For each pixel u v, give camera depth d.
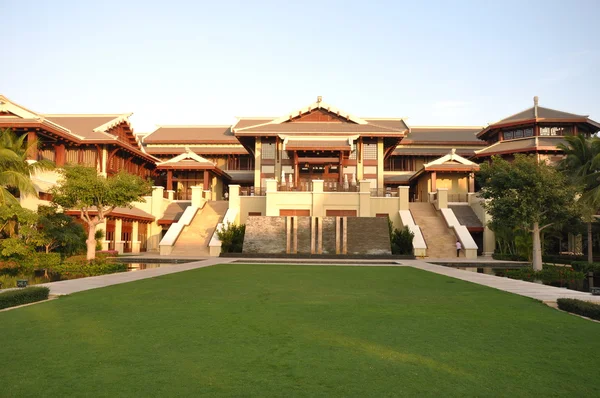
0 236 24.78
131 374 6.51
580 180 30.92
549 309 12.23
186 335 8.84
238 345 8.12
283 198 41.25
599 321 10.62
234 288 15.98
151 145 61.66
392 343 8.40
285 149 44.66
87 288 15.62
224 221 39.62
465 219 43.25
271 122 51.50
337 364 7.07
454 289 16.36
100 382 6.18
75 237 27.12
